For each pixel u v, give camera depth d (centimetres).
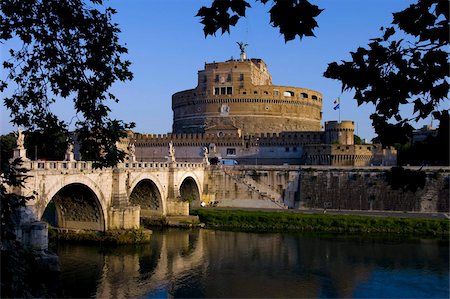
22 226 3934
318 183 9031
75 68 1827
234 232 7150
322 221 7394
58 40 1794
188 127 14000
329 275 4825
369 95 1173
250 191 9375
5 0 1656
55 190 4791
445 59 1098
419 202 8231
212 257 5544
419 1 1080
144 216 7738
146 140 12781
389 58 1139
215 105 13488
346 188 8812
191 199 9175
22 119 1917
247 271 4959
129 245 5903
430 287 4428
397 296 4200
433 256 5575
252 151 11894
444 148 1146
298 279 4703
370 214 8056
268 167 9406
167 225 7538
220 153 12100
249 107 13288
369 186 8662
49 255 3850
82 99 1847
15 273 1423
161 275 4753
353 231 7200
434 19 1076
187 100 14112
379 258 5497
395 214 8025
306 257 5572
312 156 10500
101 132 1877
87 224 6034
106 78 1845
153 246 6034
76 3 1769
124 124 1923
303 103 13988
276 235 6912
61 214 6141
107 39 1820
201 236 6794
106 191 5922
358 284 4522
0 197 1457
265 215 7700
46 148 1994
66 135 1989
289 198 9225
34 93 1889
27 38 1744
